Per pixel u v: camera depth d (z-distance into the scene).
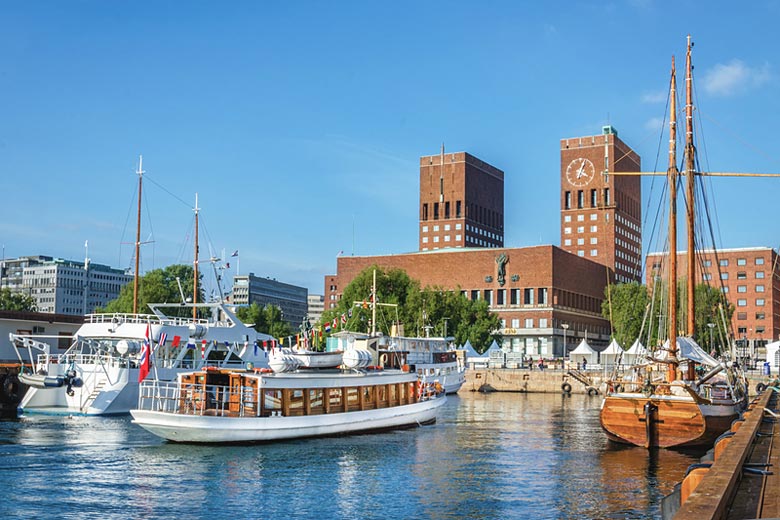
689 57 58.91
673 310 53.09
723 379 61.97
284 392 50.66
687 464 43.25
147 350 54.75
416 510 32.53
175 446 47.06
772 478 19.55
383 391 59.34
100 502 33.19
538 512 32.09
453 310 154.12
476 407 88.44
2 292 149.88
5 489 35.31
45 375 62.44
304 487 36.88
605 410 49.56
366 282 145.88
